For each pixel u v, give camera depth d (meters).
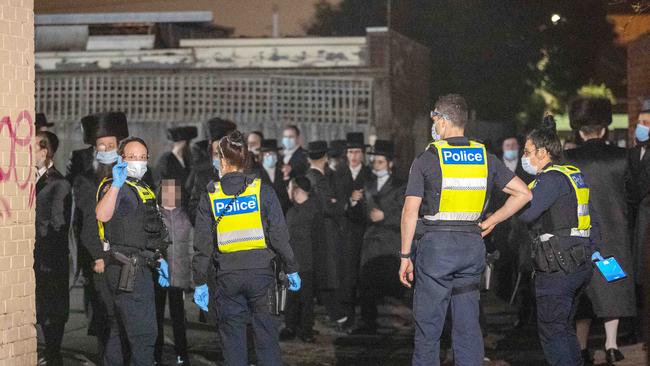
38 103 22.41
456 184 7.50
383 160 11.68
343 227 12.02
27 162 7.74
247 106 22.11
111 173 8.58
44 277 9.28
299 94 21.98
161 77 22.25
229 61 22.14
